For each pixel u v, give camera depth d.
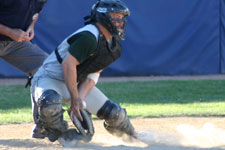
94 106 16.12
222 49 48.91
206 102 29.97
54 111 14.31
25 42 19.06
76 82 14.76
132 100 31.12
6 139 16.88
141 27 45.97
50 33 43.97
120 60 46.16
